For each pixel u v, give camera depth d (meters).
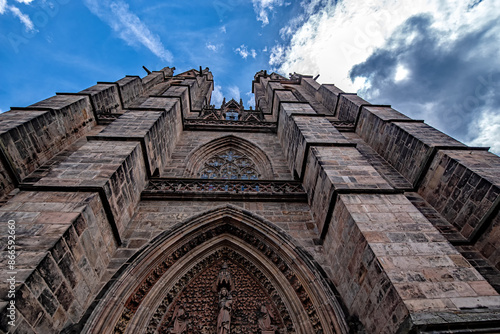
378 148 18.08
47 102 16.97
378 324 7.00
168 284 10.10
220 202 12.98
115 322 8.09
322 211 11.34
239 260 11.55
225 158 20.69
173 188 13.75
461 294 6.36
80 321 7.64
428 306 6.06
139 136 13.53
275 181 14.59
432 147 12.97
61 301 7.14
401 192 10.09
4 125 12.56
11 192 11.81
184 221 11.45
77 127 17.92
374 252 7.50
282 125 21.14
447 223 11.56
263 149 20.52
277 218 12.31
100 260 9.19
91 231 8.77
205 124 23.61
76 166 10.61
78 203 8.65
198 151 20.00
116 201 10.40
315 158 12.66
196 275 11.01
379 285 7.10
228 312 9.28
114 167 10.65
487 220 9.91
